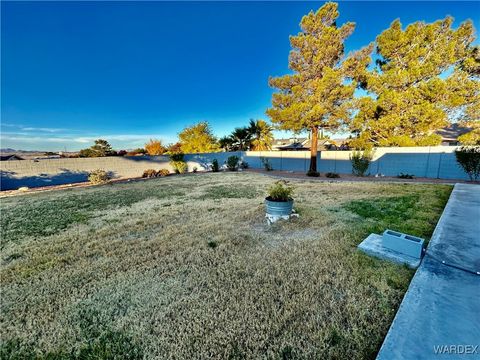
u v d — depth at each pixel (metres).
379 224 4.04
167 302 2.20
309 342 1.64
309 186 8.97
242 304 2.09
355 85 11.73
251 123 23.05
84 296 2.38
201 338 1.73
